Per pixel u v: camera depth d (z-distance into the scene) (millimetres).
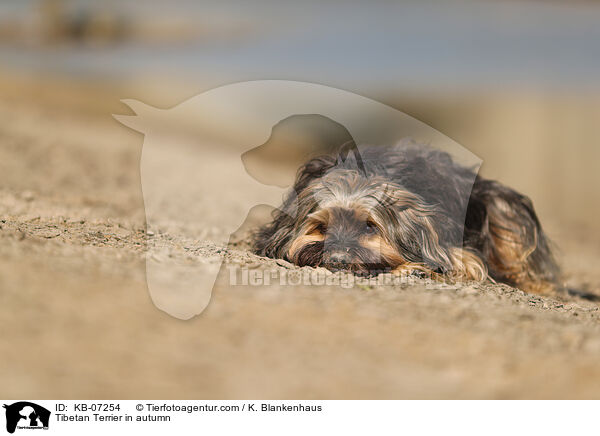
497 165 33656
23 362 5734
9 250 7801
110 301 6965
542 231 13281
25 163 18422
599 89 50375
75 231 9375
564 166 33781
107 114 32312
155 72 47875
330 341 6773
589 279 15070
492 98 46500
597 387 6309
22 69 45844
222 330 6809
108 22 67812
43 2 67062
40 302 6691
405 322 7316
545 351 6953
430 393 6066
